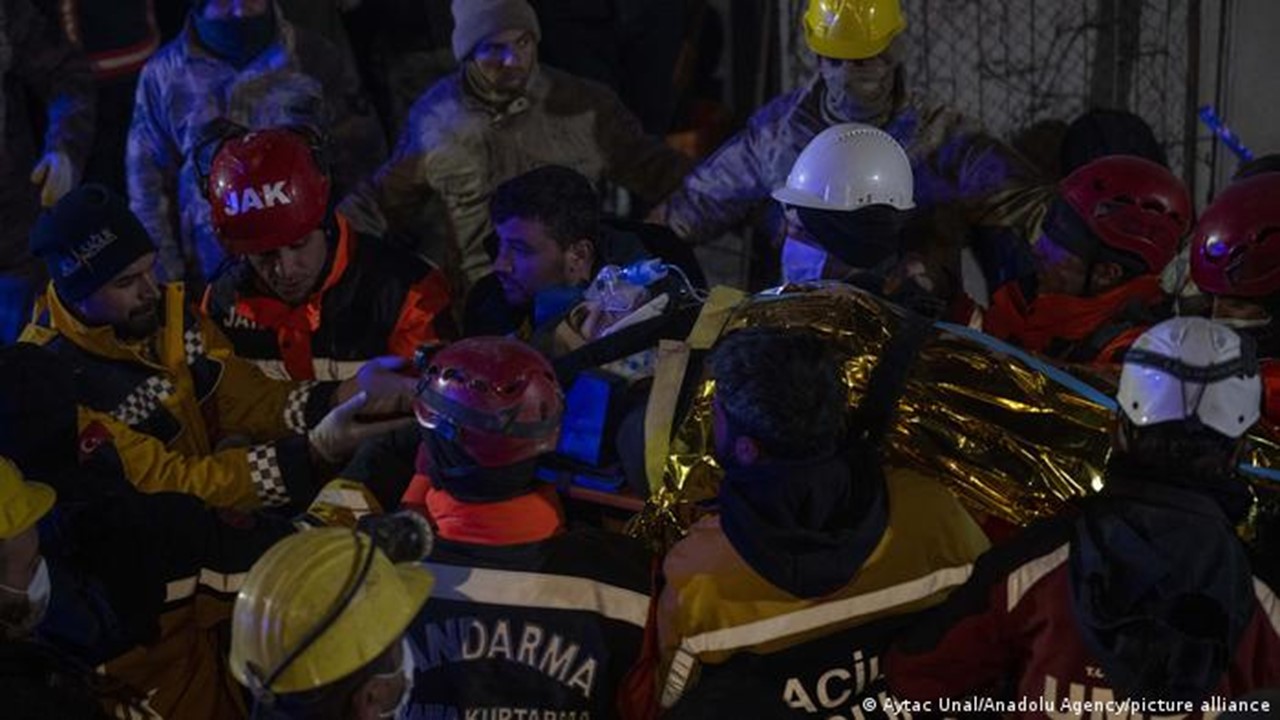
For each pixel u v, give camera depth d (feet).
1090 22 22.02
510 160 18.67
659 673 9.95
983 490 10.89
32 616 9.89
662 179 18.98
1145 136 20.08
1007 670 10.03
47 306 13.80
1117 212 13.56
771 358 9.70
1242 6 22.08
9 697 9.09
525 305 14.30
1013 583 9.73
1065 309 13.66
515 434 9.81
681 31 22.82
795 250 13.37
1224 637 9.32
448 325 14.80
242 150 13.87
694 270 15.06
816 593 9.69
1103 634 9.38
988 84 22.08
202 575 10.52
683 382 11.11
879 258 13.12
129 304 13.25
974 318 14.16
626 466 11.19
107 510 10.43
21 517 9.66
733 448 9.84
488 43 18.19
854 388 11.04
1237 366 9.50
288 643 8.43
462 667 9.86
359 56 23.36
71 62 20.20
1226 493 9.67
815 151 13.28
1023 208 17.60
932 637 9.87
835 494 9.73
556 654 9.89
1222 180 22.57
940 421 10.97
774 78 23.07
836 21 17.22
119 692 10.29
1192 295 16.21
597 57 22.56
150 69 20.33
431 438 9.98
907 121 17.76
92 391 13.43
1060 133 22.22
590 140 18.85
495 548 9.98
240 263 14.82
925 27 21.89
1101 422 10.89
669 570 10.00
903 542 9.91
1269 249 13.07
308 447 12.82
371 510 11.22
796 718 9.80
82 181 22.36
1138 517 9.49
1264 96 22.31
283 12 22.20
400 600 8.76
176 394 13.64
